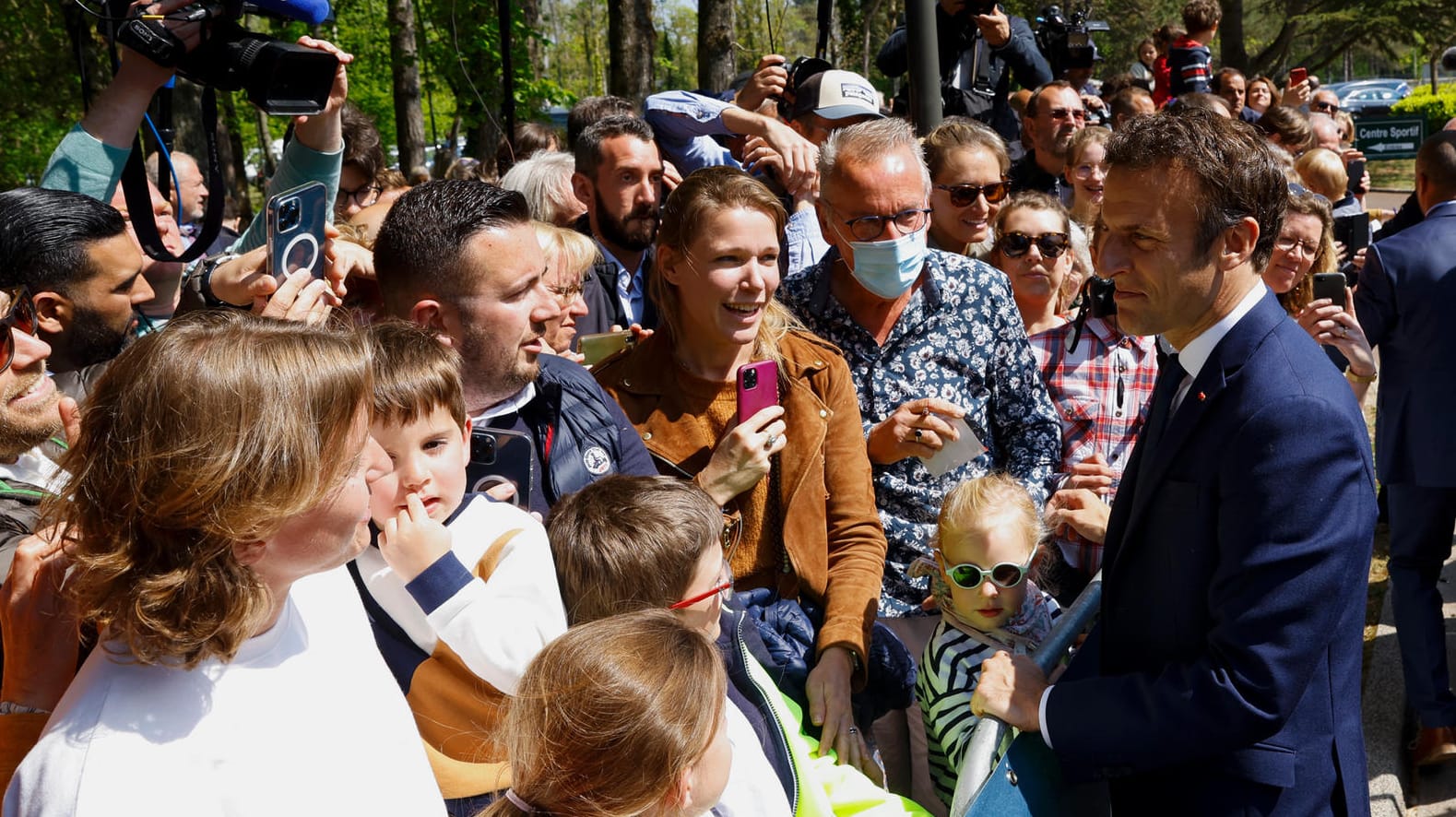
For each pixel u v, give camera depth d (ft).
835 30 50.88
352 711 4.77
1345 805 7.06
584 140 13.69
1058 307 13.43
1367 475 6.61
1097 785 7.80
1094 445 11.87
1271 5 114.11
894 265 10.35
